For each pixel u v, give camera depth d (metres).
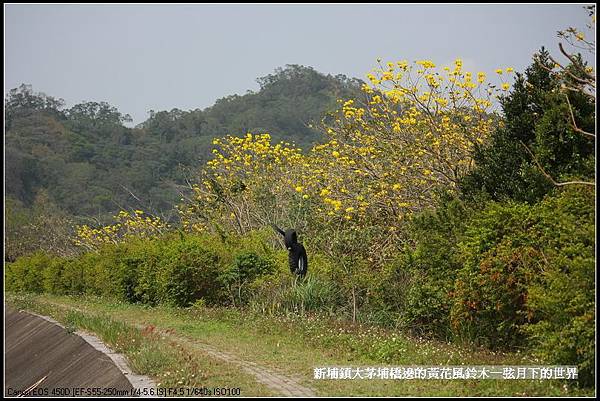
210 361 11.26
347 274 15.40
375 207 17.02
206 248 19.73
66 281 29.11
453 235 13.03
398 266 14.69
